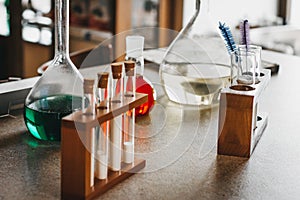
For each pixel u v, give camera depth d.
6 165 0.92
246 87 0.99
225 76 1.20
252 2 3.00
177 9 2.98
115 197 0.81
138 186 0.85
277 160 0.97
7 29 2.84
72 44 2.89
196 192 0.84
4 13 2.82
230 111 0.96
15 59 2.88
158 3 2.96
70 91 1.04
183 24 2.99
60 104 1.02
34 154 0.97
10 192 0.83
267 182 0.88
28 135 1.06
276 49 2.75
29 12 2.83
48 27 2.84
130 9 2.92
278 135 1.09
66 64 1.06
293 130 1.13
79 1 2.86
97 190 0.81
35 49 2.88
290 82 1.51
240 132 0.97
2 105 1.16
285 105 1.30
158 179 0.88
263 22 3.02
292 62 1.77
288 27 2.91
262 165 0.95
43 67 1.71
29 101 1.03
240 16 2.96
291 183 0.88
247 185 0.87
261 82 1.05
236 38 2.50
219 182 0.88
